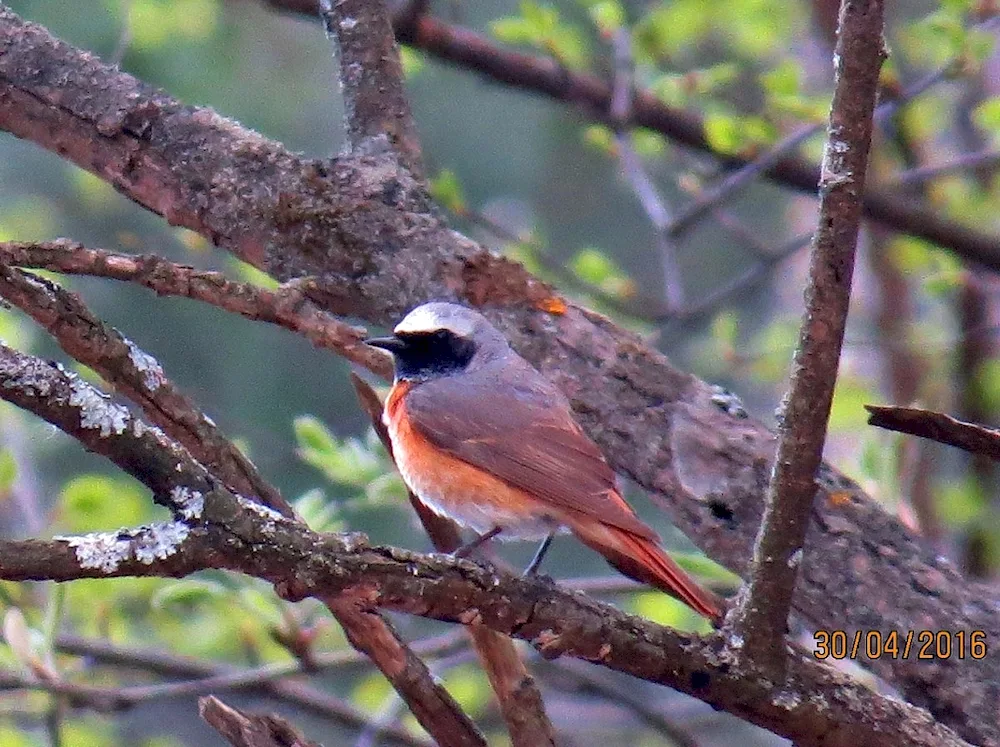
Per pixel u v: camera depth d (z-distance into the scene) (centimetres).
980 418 1441
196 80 1648
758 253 1323
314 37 1861
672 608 1198
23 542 506
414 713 727
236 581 1103
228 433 1538
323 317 764
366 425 1324
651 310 1327
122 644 1229
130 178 833
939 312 1756
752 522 719
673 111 1299
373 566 566
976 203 1467
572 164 2070
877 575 701
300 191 805
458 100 2025
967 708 677
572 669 1284
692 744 1201
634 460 751
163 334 1756
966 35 1124
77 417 513
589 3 1321
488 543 838
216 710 681
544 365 783
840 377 1452
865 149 565
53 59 842
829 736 635
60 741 1089
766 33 1333
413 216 805
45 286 612
